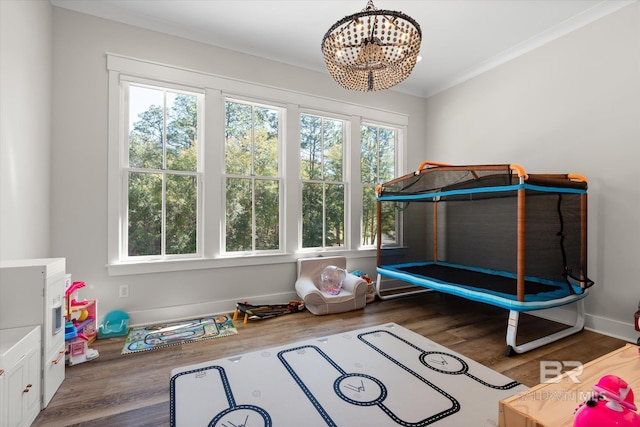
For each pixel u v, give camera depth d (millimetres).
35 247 2350
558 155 3148
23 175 2164
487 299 2648
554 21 2988
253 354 2328
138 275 2941
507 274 3316
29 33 2244
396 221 4082
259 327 2914
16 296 1644
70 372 2070
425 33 3186
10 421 1393
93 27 2775
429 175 3266
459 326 2965
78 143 2717
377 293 3885
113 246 2834
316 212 3973
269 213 3658
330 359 2246
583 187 2768
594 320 2854
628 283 2656
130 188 2969
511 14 2869
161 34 3043
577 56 2980
